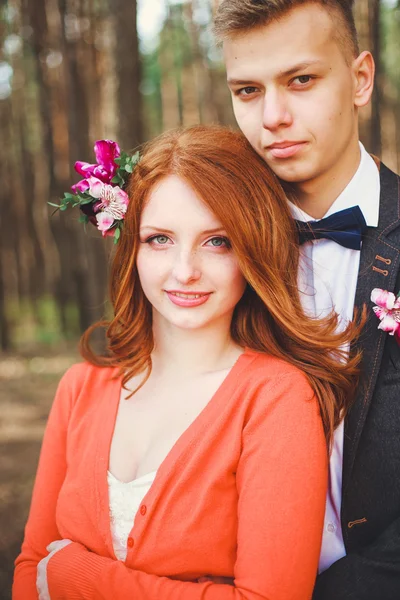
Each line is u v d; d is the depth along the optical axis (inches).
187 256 55.4
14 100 454.6
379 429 61.7
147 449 57.3
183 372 59.2
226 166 55.9
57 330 420.2
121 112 225.8
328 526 64.9
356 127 66.2
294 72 58.7
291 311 58.0
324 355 59.7
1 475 175.0
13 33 378.0
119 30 224.2
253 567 50.7
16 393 271.4
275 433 53.2
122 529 55.8
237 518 53.9
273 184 58.9
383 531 62.2
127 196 58.9
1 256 374.9
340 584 59.7
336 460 63.4
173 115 542.3
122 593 52.5
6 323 369.4
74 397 63.7
